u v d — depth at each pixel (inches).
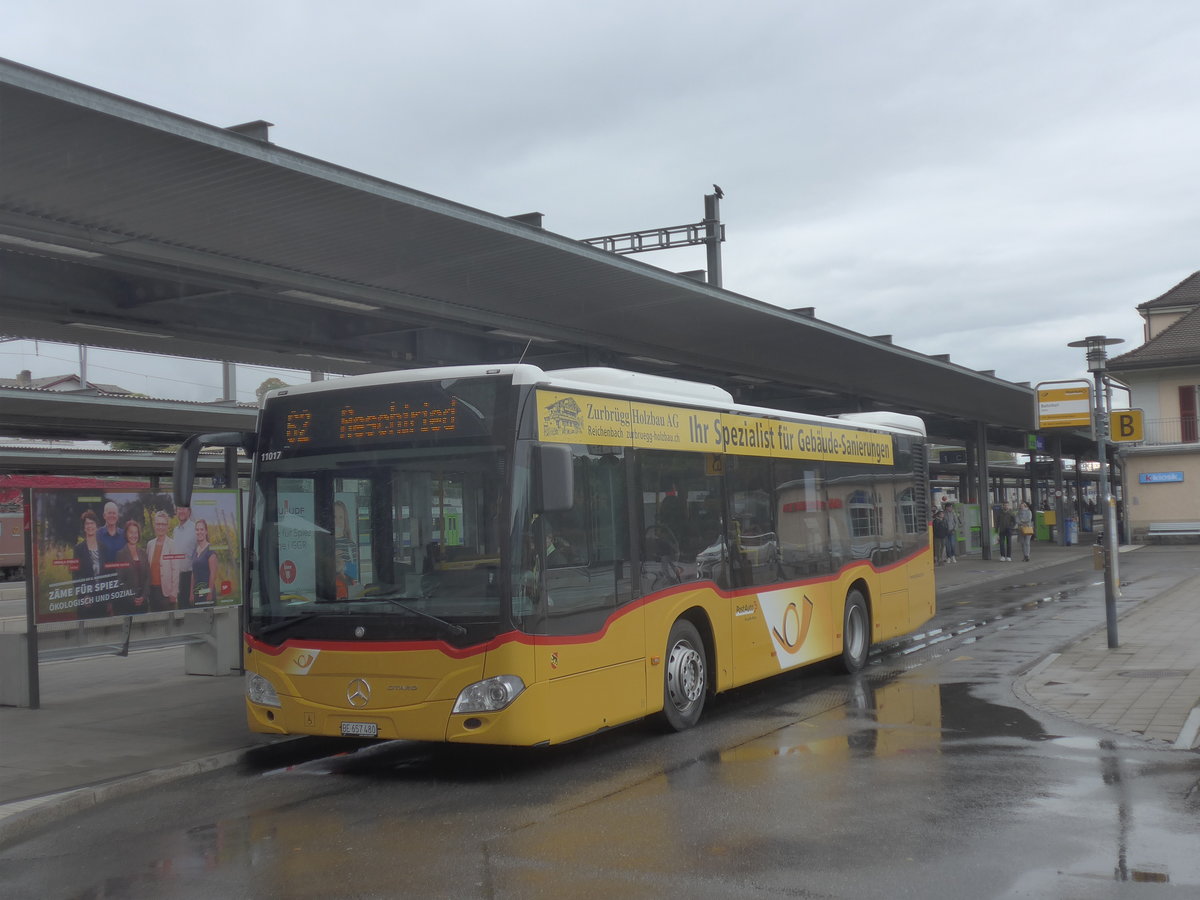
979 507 1596.9
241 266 501.7
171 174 405.7
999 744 353.1
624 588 364.2
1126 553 1622.8
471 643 318.7
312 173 419.5
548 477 320.2
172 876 244.1
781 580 468.8
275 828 283.0
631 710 363.3
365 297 564.4
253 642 349.4
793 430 493.4
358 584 335.3
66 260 483.8
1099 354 578.9
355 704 329.7
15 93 334.6
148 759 362.0
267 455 356.5
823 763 333.4
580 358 778.8
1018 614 793.6
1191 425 2039.9
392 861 247.1
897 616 589.0
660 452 393.1
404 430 338.3
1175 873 221.9
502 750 375.6
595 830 265.9
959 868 227.3
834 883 220.1
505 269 567.2
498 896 218.5
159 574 505.0
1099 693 435.2
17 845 277.3
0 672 470.6
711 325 752.3
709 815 275.9
